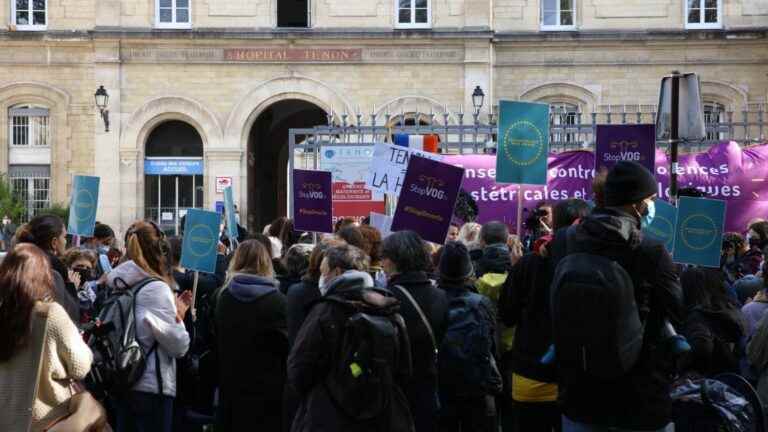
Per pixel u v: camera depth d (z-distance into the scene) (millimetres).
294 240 17328
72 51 36719
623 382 7188
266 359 9797
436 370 8898
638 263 7152
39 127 37250
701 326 9766
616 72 36375
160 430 9547
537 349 9406
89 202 14188
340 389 7555
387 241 8883
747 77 36031
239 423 9805
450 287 9766
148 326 9430
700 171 18484
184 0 36562
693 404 8922
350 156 19656
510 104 12625
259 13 36125
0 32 36375
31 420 7262
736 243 14352
